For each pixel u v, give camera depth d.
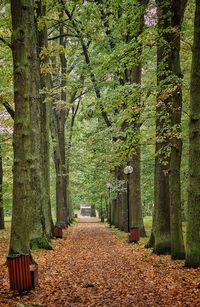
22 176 10.54
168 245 16.42
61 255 17.45
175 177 14.55
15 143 10.52
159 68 14.65
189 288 9.98
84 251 19.84
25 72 10.55
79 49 31.77
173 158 14.46
